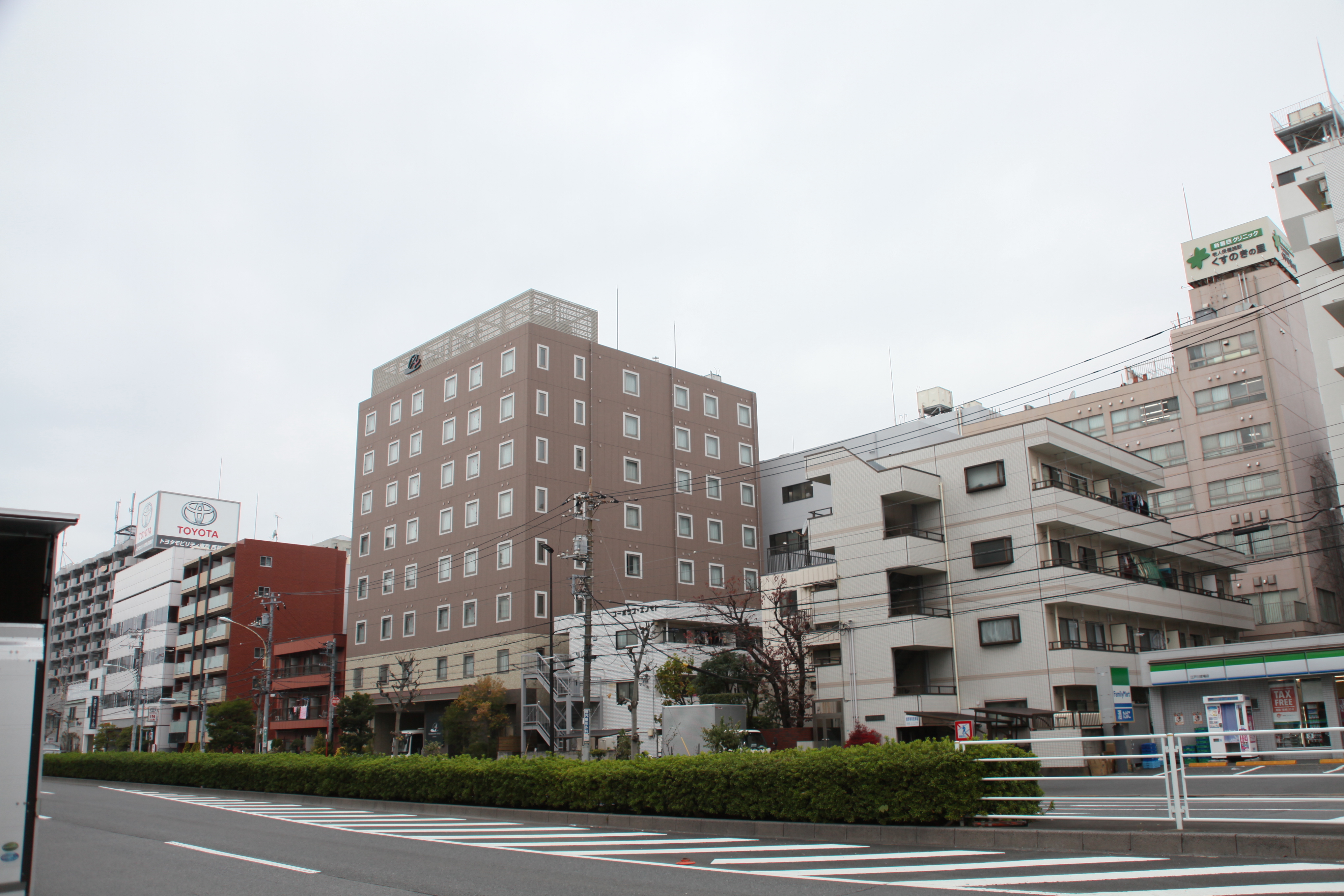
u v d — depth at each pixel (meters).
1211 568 47.03
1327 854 10.09
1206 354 52.62
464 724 44.78
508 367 52.59
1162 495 52.72
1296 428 50.44
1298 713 33.69
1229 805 16.92
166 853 14.11
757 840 14.40
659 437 56.53
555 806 19.14
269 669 51.97
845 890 9.59
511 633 48.22
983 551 37.84
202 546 86.75
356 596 60.03
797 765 14.83
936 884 9.67
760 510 61.28
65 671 109.38
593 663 44.59
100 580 105.06
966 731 25.77
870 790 13.83
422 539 55.81
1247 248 54.41
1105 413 55.97
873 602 38.31
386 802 23.58
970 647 37.38
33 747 7.73
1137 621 40.72
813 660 40.28
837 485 40.75
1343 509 51.31
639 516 53.97
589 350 54.53
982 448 38.72
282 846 14.91
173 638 78.81
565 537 50.22
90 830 18.05
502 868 11.85
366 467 61.88
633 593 52.31
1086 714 35.03
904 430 58.47
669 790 16.88
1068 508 36.72
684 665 38.22
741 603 54.38
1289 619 47.28
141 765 38.81
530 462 50.00
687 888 9.98
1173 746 11.91
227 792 31.42
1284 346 52.12
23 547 8.05
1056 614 35.88
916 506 40.53
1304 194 32.62
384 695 49.94
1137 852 11.28
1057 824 12.92
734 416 61.50
